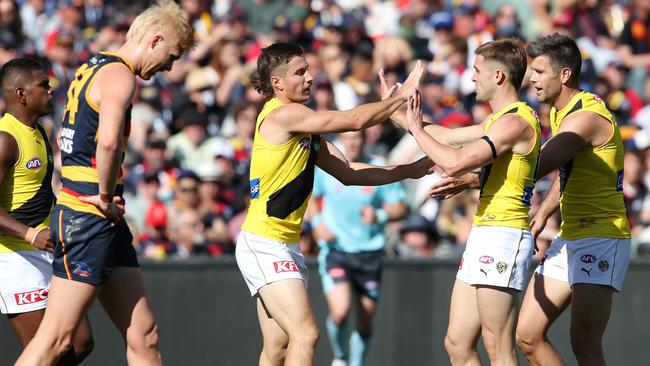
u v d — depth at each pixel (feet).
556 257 74.23
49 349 63.98
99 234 64.03
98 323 97.19
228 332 99.50
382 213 103.30
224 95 133.39
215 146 122.21
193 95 132.05
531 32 151.74
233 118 126.11
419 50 144.87
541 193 111.14
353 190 102.53
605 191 72.90
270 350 72.43
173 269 99.14
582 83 134.21
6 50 131.44
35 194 71.51
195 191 112.68
